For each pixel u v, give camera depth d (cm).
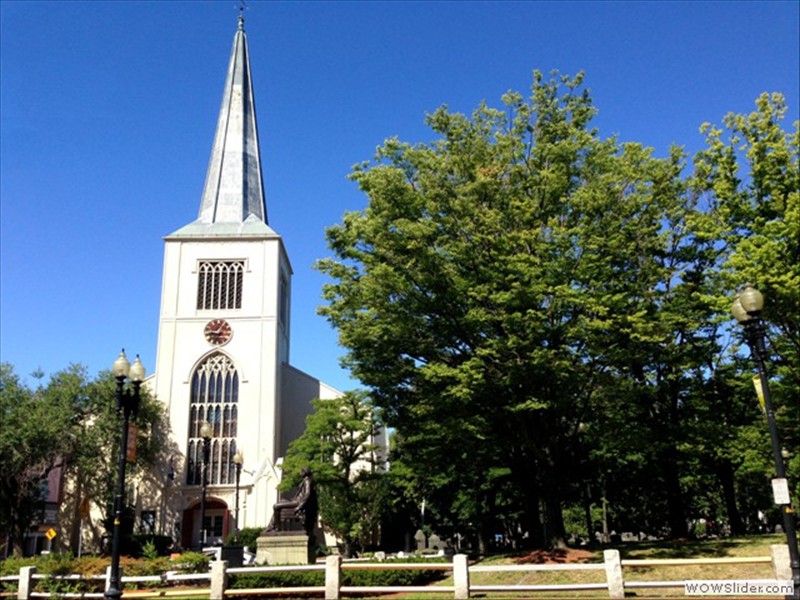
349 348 2556
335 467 4891
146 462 5462
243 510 5634
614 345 2202
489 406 2355
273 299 6225
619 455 3297
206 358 6084
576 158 2428
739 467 3164
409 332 2288
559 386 2250
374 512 4903
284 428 6425
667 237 2623
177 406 5922
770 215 2145
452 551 3597
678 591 1658
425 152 2355
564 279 2166
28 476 4872
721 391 3020
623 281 2278
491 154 2364
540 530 3506
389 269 2173
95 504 5525
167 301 6184
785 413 2414
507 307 2180
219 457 5825
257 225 6538
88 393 5169
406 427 2752
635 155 2495
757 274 1966
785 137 2122
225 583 1809
